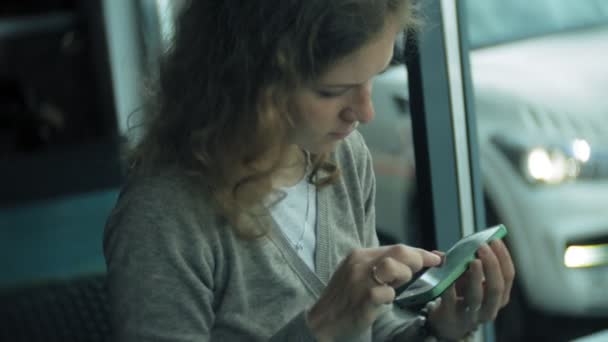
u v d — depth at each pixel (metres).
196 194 1.38
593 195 3.04
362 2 1.27
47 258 3.06
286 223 1.49
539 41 3.33
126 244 1.36
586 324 3.07
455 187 1.95
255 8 1.31
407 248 1.35
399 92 2.51
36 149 4.57
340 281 1.34
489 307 1.49
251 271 1.42
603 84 3.13
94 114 4.71
